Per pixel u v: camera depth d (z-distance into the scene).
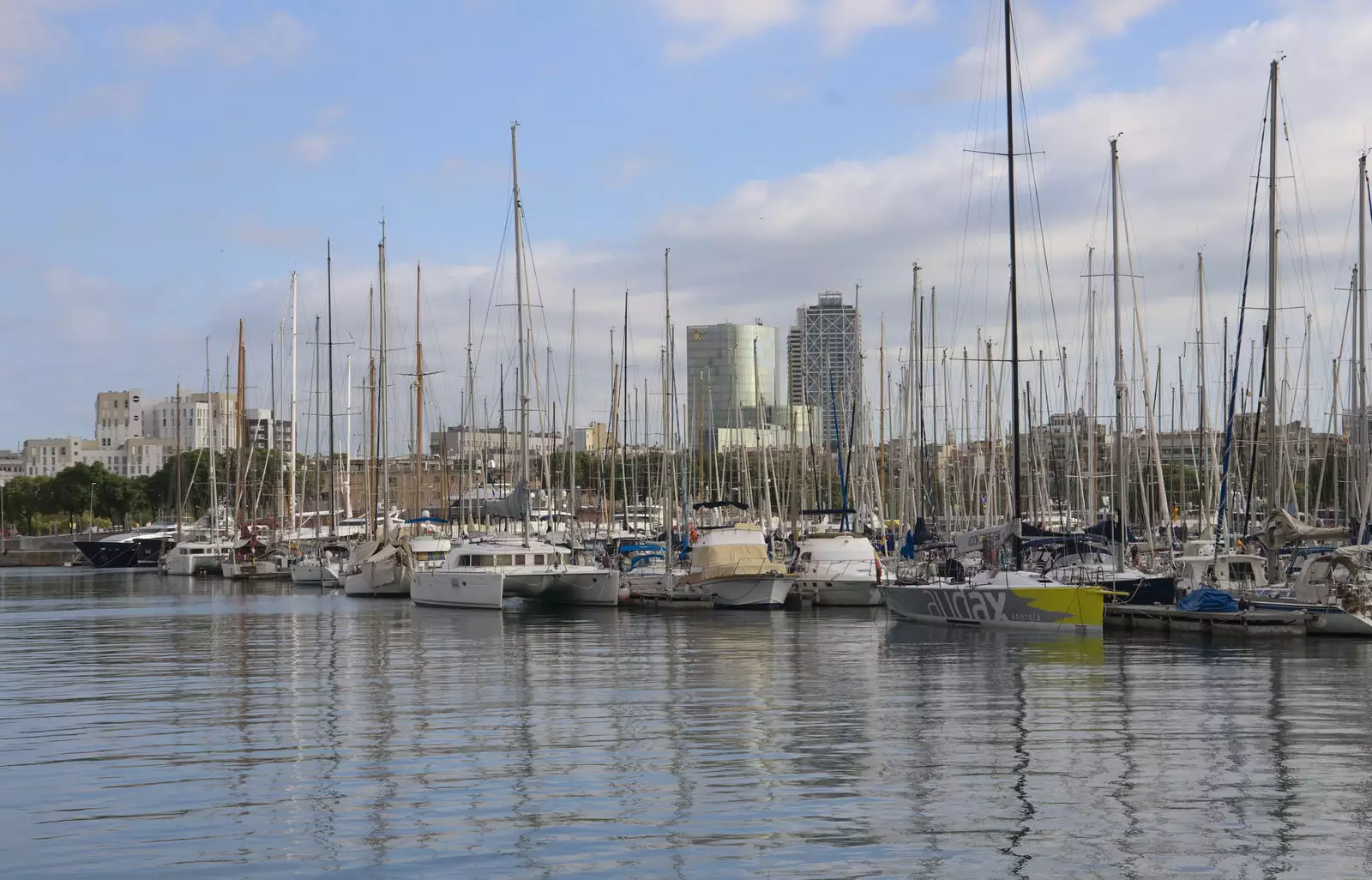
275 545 113.00
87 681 37.62
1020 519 51.94
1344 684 35.19
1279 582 52.91
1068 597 48.53
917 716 29.83
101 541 145.50
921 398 78.50
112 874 17.61
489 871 17.73
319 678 37.84
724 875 17.47
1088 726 28.42
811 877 17.34
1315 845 18.77
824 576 66.88
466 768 24.22
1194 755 25.09
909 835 19.33
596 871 17.66
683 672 38.88
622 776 23.38
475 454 108.69
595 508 111.81
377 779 23.30
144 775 23.67
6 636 53.56
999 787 22.33
